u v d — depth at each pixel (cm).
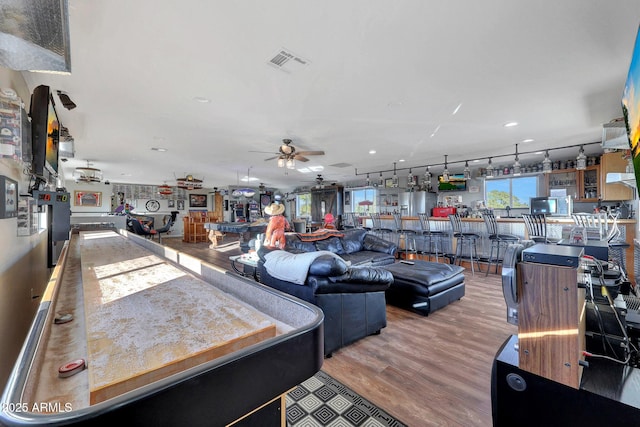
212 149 537
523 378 120
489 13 174
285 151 482
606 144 309
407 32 192
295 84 269
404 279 326
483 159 641
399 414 159
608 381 109
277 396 68
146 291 112
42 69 119
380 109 329
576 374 106
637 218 420
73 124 382
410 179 762
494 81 262
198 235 1023
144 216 1077
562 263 108
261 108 327
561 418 111
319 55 220
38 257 299
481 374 197
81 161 656
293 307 90
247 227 659
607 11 170
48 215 326
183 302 99
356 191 1023
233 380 60
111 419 45
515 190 705
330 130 414
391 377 194
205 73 247
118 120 367
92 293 108
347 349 233
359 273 233
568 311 107
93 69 239
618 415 100
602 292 147
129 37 196
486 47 209
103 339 70
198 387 54
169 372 61
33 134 212
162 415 50
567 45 205
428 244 636
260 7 169
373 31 191
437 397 174
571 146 509
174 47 208
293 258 241
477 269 550
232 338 72
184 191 1296
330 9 171
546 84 268
